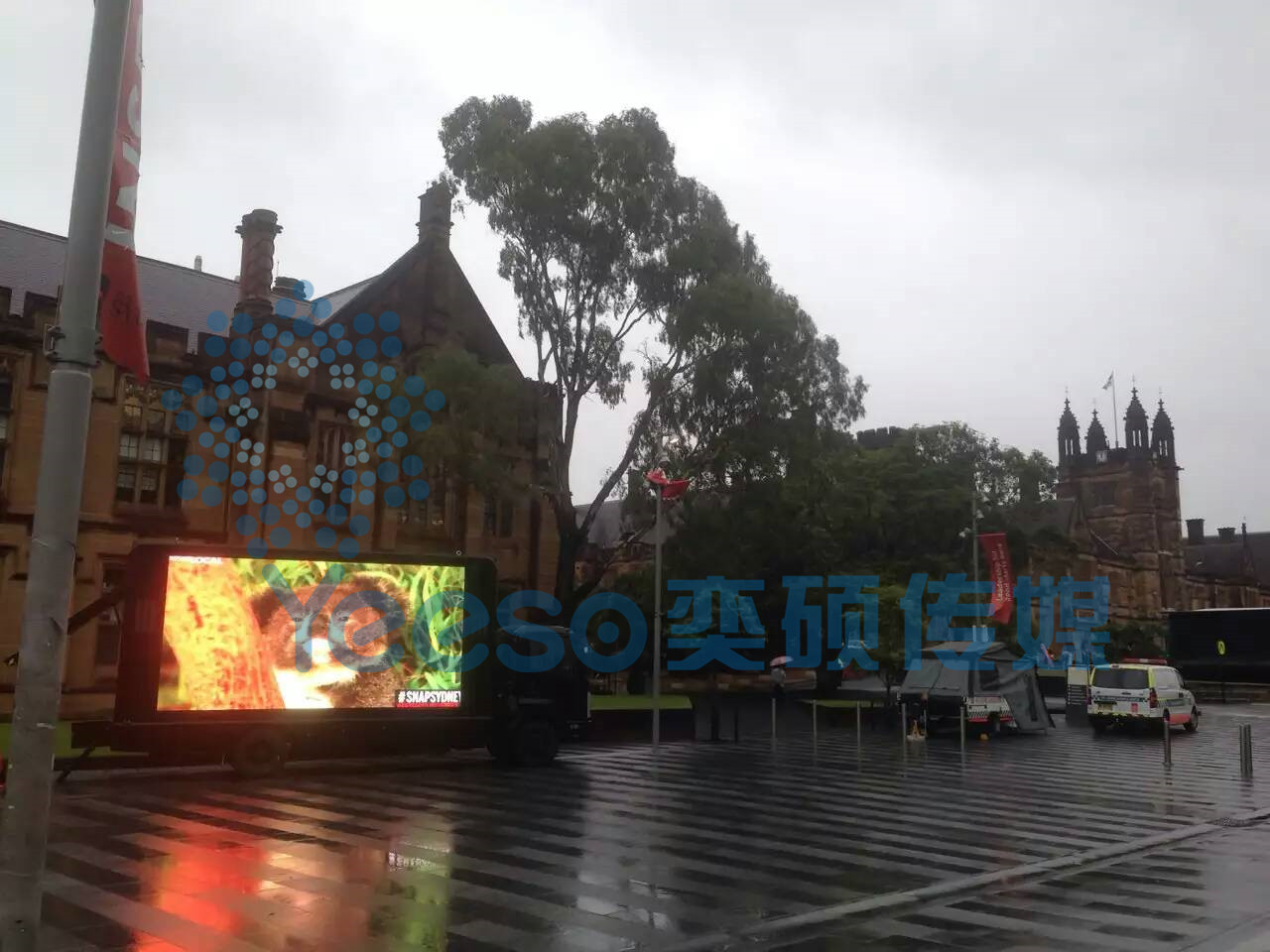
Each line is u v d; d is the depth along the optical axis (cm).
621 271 3269
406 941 796
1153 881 1108
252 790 1617
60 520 591
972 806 1644
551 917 880
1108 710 3297
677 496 2653
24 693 574
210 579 1802
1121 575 9825
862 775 2033
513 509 3531
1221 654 5784
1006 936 863
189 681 1759
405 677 1939
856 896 1000
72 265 609
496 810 1461
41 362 2530
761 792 1734
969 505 4816
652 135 3281
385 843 1184
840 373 3422
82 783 1669
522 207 3094
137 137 730
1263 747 2888
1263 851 1303
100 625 2594
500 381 2841
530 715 2059
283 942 782
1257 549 13950
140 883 959
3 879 559
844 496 4447
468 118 3247
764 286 3228
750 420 3216
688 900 959
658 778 1895
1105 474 10881
